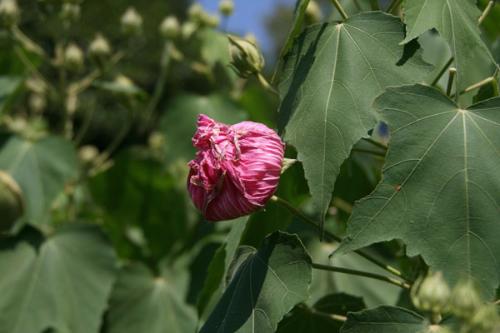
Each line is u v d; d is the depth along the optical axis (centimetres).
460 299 51
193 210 110
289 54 63
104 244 96
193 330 99
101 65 110
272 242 60
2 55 121
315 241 89
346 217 89
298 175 73
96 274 96
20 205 95
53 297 94
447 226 55
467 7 60
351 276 90
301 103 60
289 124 60
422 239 56
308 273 59
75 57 108
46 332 98
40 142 104
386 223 56
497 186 56
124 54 112
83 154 118
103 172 112
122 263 110
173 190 111
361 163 86
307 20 89
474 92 76
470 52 59
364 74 60
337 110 59
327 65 60
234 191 59
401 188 56
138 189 112
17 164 103
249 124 59
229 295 62
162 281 102
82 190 123
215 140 59
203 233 99
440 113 57
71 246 96
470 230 55
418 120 57
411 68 59
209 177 59
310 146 59
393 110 57
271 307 59
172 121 111
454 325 54
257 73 69
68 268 95
